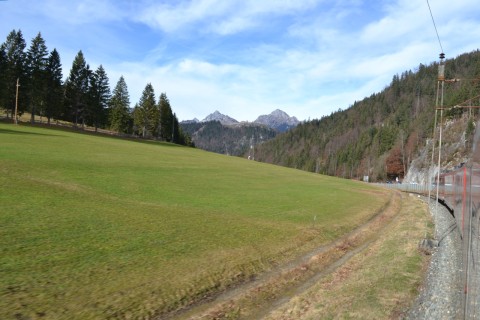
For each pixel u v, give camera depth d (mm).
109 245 17359
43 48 100125
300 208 35219
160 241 19234
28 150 44000
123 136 118500
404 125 171000
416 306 13539
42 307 11234
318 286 16625
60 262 14523
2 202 21266
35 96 97812
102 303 12203
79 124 131375
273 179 59281
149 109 136250
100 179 34156
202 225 23875
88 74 114000
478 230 13391
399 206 52344
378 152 167250
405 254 21750
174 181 40500
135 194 30625
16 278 12609
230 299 14445
